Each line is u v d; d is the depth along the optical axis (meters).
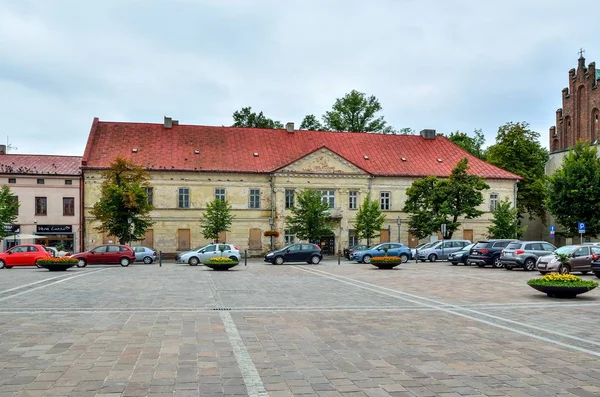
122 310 15.30
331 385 7.93
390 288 21.95
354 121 75.00
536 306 16.56
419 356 9.77
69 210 51.34
